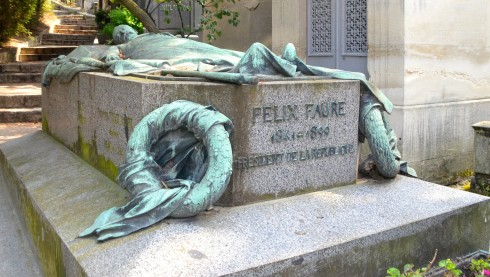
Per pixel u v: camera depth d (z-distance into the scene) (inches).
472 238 146.3
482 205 147.6
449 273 129.6
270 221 126.6
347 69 295.6
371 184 159.6
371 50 272.5
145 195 121.9
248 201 138.9
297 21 320.5
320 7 309.4
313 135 149.1
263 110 139.0
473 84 291.7
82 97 185.6
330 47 305.3
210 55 193.5
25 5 640.4
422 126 267.4
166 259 105.3
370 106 159.9
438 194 151.5
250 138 137.7
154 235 115.0
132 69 166.2
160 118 130.6
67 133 208.8
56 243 125.5
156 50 198.4
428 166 272.8
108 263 105.1
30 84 490.0
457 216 141.1
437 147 275.6
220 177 123.4
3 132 335.3
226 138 127.1
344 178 157.2
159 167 129.0
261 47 152.8
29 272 148.1
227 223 124.2
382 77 267.4
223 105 136.9
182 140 133.4
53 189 160.4
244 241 114.7
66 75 197.0
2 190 223.6
